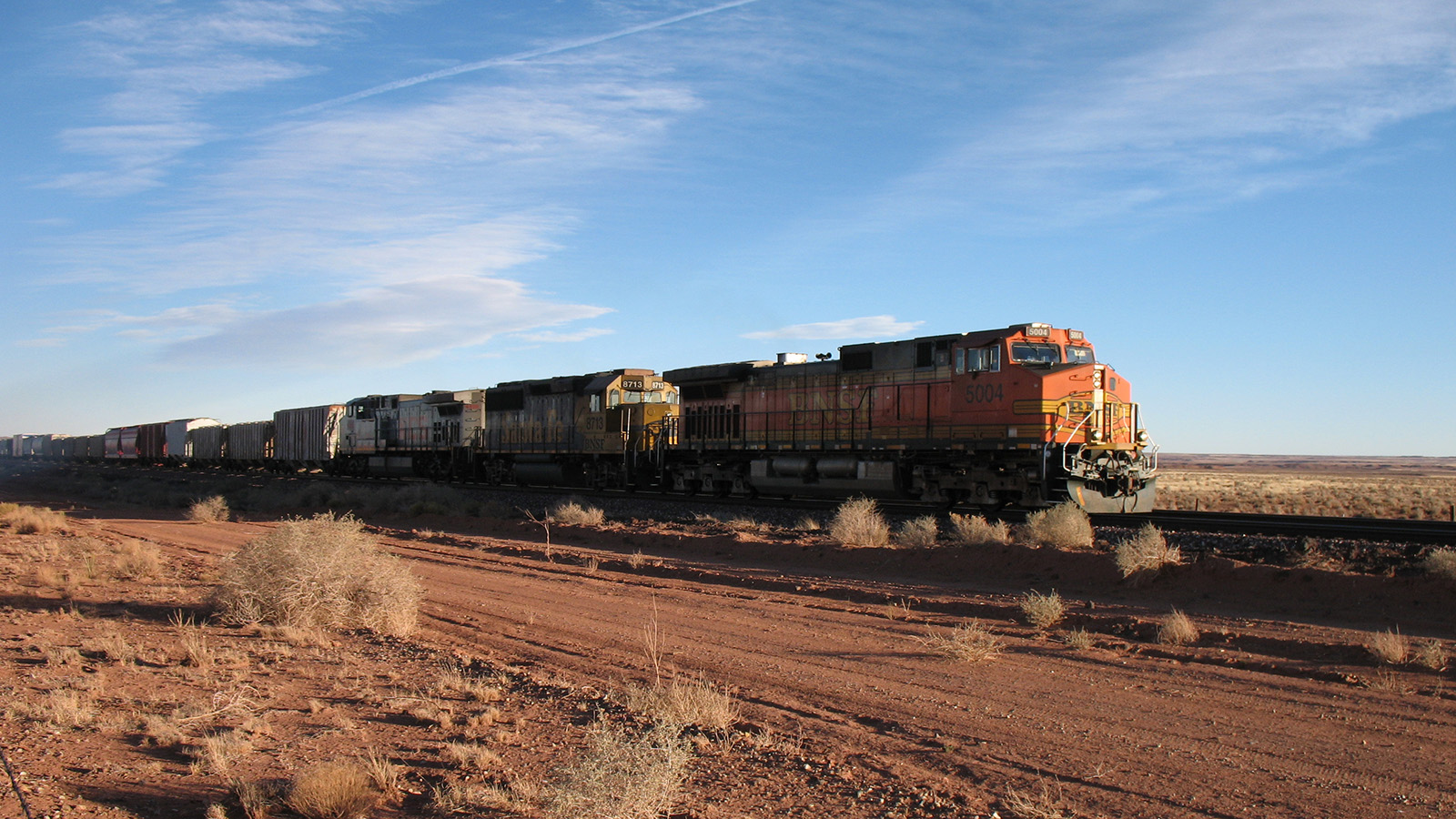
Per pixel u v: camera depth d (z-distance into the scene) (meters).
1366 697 9.16
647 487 39.56
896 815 6.69
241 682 10.88
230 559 15.40
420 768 7.95
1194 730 8.38
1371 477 98.75
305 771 7.50
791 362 33.38
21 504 43.19
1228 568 14.64
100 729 8.98
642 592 17.16
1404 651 10.38
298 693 10.43
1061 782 7.23
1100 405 25.53
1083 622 13.19
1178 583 14.83
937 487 27.70
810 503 29.64
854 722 9.01
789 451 31.97
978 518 20.64
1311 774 7.20
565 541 26.28
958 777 7.43
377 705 9.91
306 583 14.26
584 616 14.77
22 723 9.09
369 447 57.88
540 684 10.60
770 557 20.80
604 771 6.80
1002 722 8.80
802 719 9.11
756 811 6.82
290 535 14.73
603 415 40.28
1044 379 24.53
